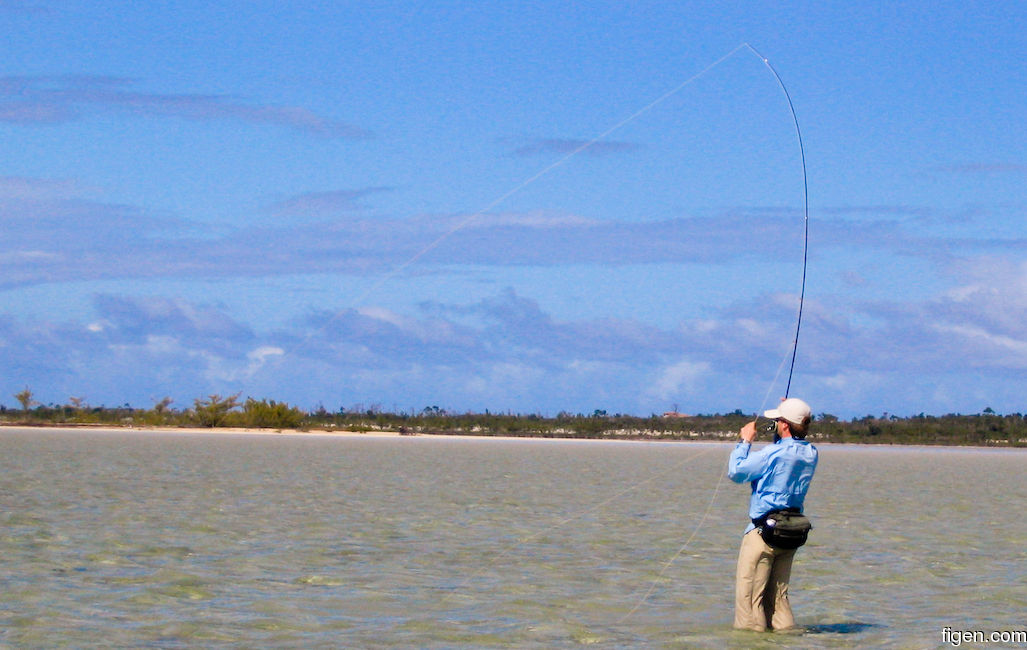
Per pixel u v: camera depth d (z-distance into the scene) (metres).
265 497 27.55
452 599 13.80
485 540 19.61
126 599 13.30
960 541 20.50
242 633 11.65
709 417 114.69
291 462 45.38
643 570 16.31
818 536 21.19
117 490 28.52
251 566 16.05
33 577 14.59
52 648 10.76
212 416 100.50
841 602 13.98
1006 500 31.59
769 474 11.89
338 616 12.64
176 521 21.47
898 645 11.41
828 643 11.50
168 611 12.68
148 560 16.36
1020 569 16.83
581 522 22.86
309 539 19.22
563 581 15.27
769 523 11.82
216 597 13.61
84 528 19.95
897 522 24.28
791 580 15.73
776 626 12.20
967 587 15.16
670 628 12.22
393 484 33.41
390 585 14.73
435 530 20.97
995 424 121.00
